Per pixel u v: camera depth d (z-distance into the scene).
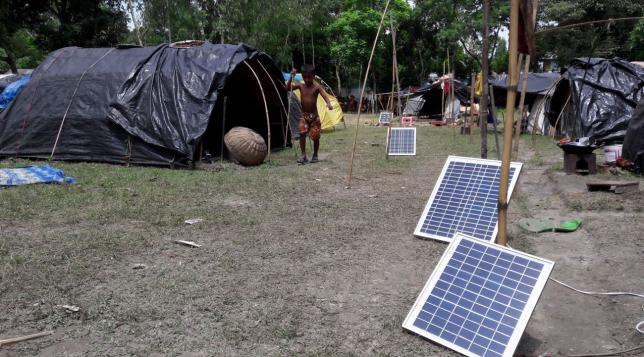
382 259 5.01
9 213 6.45
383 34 42.28
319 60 44.97
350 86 50.16
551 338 3.54
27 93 11.57
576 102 14.84
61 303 3.93
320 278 4.53
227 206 7.11
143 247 5.30
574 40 31.64
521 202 7.56
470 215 5.41
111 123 10.74
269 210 6.93
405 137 13.30
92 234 5.65
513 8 3.50
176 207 7.00
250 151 10.89
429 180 9.31
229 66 11.01
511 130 3.70
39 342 3.36
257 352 3.29
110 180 8.79
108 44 30.38
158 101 10.77
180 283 4.34
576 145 9.48
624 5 29.77
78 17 28.69
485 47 6.58
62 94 11.23
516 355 3.30
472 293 3.45
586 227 6.05
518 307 3.23
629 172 9.56
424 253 5.16
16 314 3.74
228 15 26.89
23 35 35.03
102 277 4.47
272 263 4.88
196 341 3.41
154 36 28.59
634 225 5.95
